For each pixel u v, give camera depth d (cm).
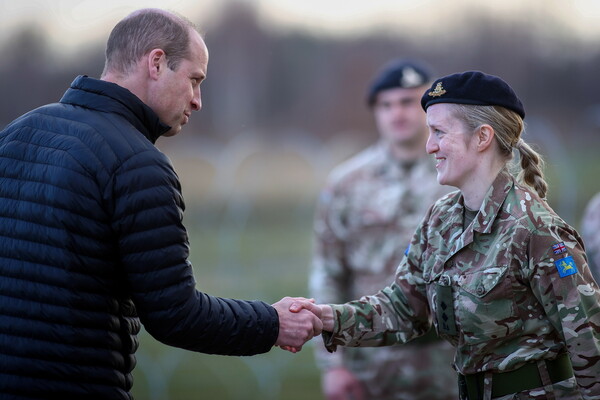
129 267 439
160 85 474
